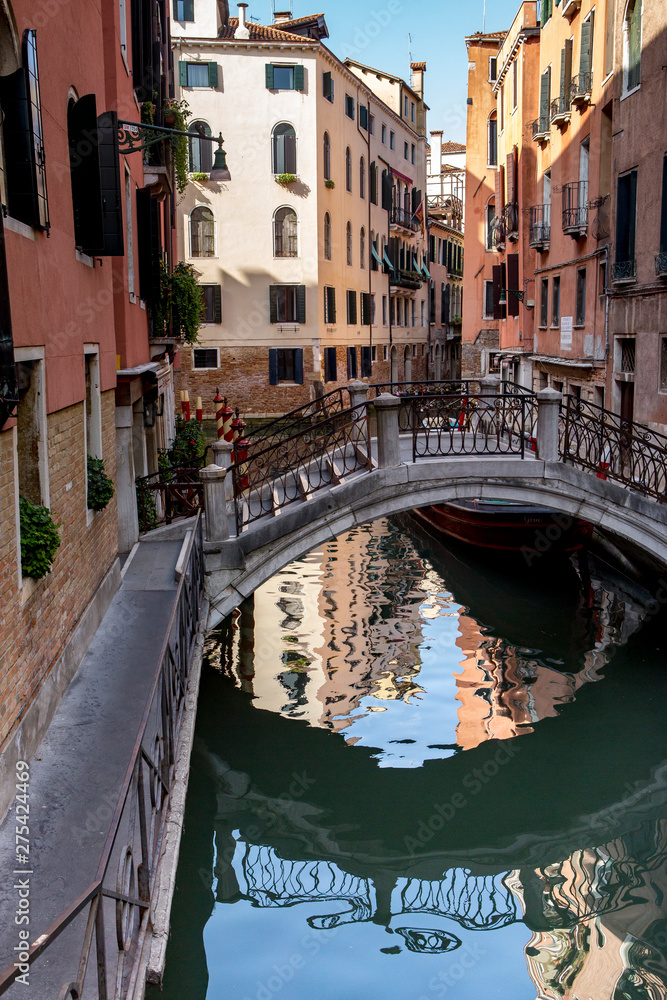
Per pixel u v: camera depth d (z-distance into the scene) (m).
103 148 7.89
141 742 4.44
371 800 8.09
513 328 27.61
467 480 10.37
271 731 9.26
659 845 7.47
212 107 31.45
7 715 5.07
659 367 13.87
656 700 10.02
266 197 32.09
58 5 6.88
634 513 10.62
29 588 5.63
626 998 5.57
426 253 50.75
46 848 4.70
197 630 8.76
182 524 11.38
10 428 5.12
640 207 14.54
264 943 6.05
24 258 5.58
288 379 33.41
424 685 10.43
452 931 6.26
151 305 13.63
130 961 3.98
